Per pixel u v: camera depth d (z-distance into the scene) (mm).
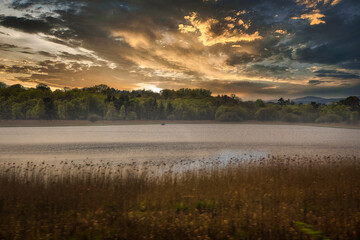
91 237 5945
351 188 9078
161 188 9062
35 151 33406
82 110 155625
